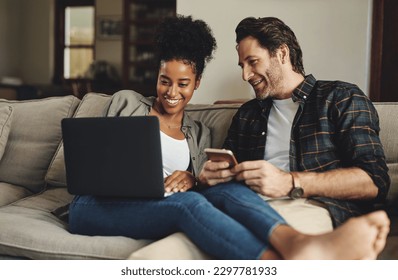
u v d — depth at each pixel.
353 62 3.21
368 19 3.17
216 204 1.46
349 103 1.70
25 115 2.34
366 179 1.56
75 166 1.55
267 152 1.84
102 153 1.50
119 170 1.49
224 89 3.45
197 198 1.40
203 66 1.97
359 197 1.58
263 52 1.80
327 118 1.72
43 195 2.08
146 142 1.44
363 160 1.61
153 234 1.52
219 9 3.44
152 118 1.42
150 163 1.45
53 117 2.30
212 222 1.29
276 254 1.20
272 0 3.32
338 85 1.76
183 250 1.30
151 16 6.71
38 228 1.61
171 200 1.44
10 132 2.30
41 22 7.94
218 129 2.12
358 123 1.67
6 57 7.88
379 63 3.20
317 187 1.54
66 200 2.04
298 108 1.78
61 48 7.91
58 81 7.93
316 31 3.26
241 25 1.85
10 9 7.90
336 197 1.58
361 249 1.14
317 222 1.47
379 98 3.22
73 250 1.50
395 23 3.16
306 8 3.27
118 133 1.46
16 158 2.24
